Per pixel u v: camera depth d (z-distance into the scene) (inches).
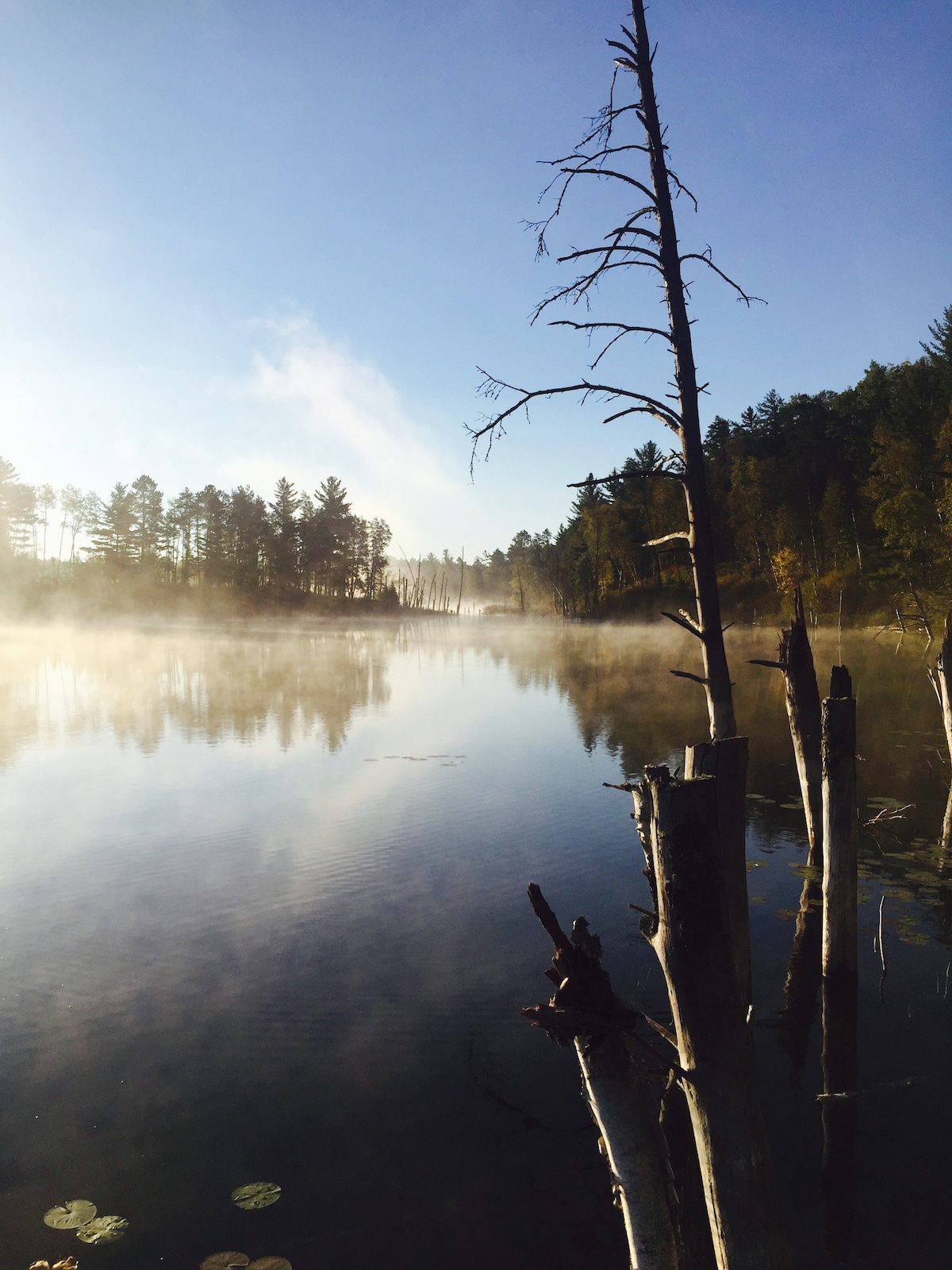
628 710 1064.8
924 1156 203.8
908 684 1213.7
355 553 5339.6
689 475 282.5
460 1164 199.9
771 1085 237.5
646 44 284.2
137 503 4542.3
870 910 367.6
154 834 509.0
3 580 4195.4
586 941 138.3
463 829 514.6
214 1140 210.8
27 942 344.2
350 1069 244.2
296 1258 169.8
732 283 299.6
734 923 130.0
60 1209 184.9
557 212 295.3
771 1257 116.2
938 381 2352.4
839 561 2719.0
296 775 682.2
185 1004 288.2
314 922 364.5
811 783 406.9
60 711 1088.8
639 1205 130.4
